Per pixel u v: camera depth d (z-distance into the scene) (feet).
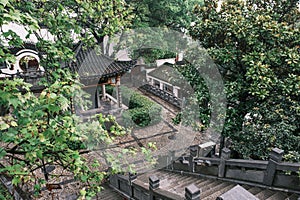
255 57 17.63
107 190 19.81
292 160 13.80
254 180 13.98
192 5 40.24
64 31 13.16
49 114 8.16
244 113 20.63
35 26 8.13
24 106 7.79
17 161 10.23
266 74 17.19
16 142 8.43
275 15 20.29
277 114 17.62
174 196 11.10
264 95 17.04
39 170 22.31
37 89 20.84
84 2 13.92
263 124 18.10
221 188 14.87
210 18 21.65
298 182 11.76
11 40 9.82
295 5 21.09
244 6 21.91
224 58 18.85
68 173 22.36
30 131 7.85
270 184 12.96
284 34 17.66
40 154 8.41
